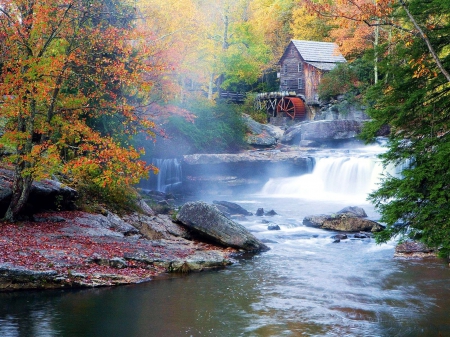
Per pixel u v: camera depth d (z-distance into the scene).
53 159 12.88
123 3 19.91
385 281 12.34
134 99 19.62
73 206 15.98
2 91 12.52
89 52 14.27
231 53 43.44
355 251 15.82
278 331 8.87
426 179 9.40
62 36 13.79
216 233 15.88
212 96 44.72
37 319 8.95
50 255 11.60
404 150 10.13
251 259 14.68
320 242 17.16
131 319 9.20
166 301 10.39
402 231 9.75
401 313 9.97
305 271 13.31
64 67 13.81
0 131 15.19
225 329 8.88
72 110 14.47
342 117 46.72
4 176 15.05
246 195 31.00
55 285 10.80
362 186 29.88
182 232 16.73
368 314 9.90
